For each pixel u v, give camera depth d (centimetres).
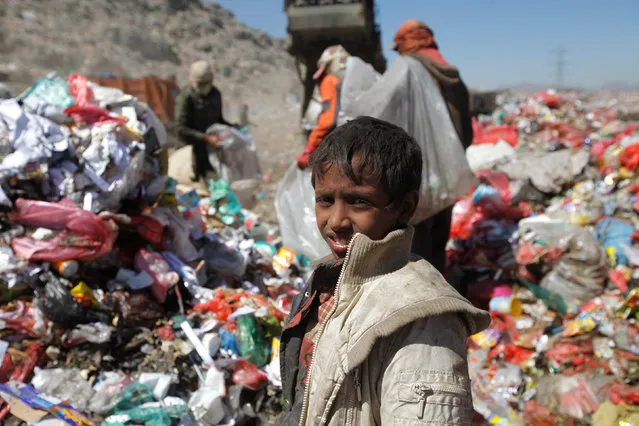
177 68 3950
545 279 355
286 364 125
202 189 499
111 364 250
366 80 354
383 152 102
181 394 248
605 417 270
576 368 305
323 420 102
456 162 340
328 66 372
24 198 269
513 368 311
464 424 92
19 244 259
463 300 98
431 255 369
